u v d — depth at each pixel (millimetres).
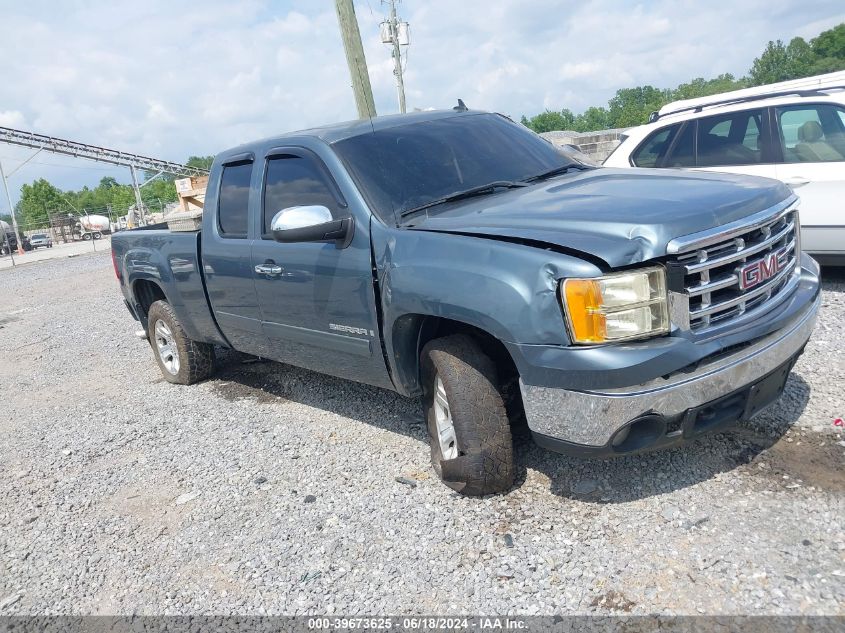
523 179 4438
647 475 3725
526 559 3254
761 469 3607
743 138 6738
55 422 6402
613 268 3020
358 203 4109
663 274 3033
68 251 36906
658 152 7285
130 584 3646
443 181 4289
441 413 3918
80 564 3916
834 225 6270
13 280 21984
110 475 4992
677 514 3363
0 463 5574
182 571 3672
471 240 3441
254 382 6539
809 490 3375
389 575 3326
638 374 2969
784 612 2676
